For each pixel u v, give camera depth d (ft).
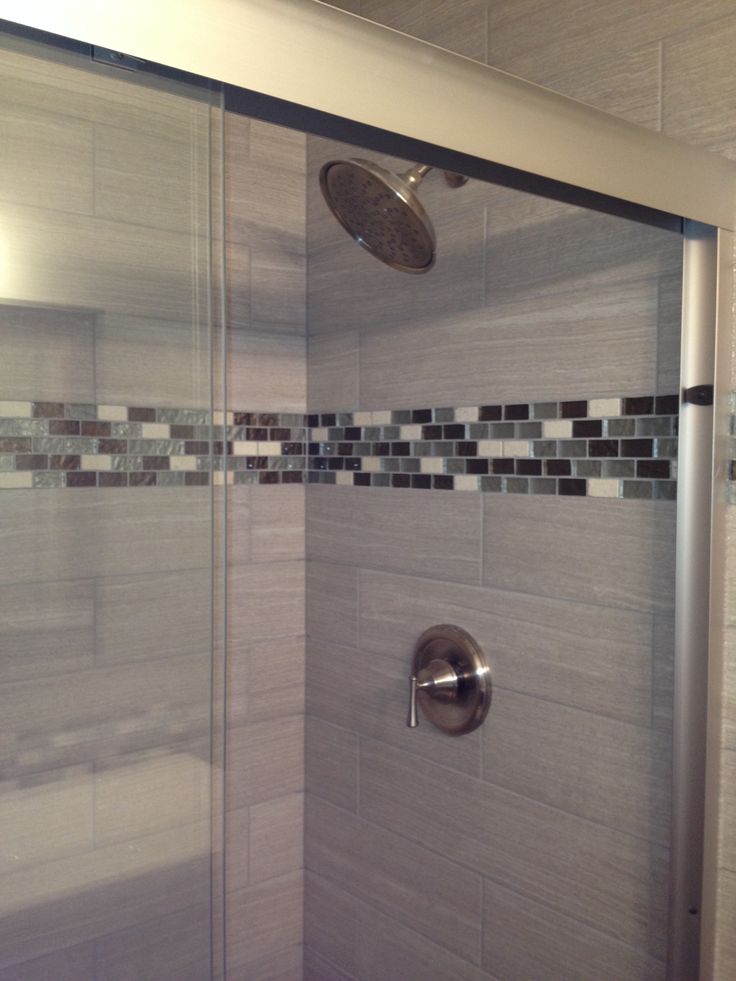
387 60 2.77
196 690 2.71
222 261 2.64
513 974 4.94
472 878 5.17
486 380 4.94
